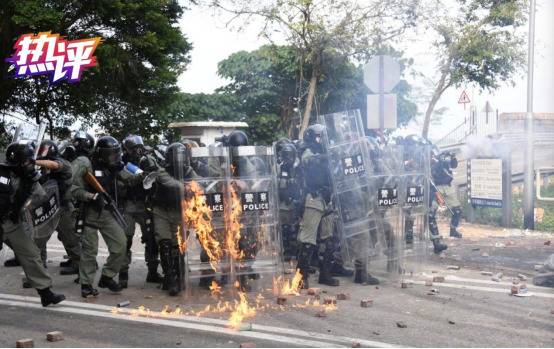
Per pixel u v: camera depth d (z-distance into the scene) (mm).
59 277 8266
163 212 7074
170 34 23562
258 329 5684
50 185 6414
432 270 8547
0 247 6211
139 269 8898
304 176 7406
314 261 8469
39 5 19703
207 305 6594
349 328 5715
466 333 5543
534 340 5336
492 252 10039
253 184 6812
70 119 25438
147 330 5668
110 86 22859
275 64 24703
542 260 9336
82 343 5285
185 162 6773
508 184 13094
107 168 6965
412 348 5094
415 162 7898
